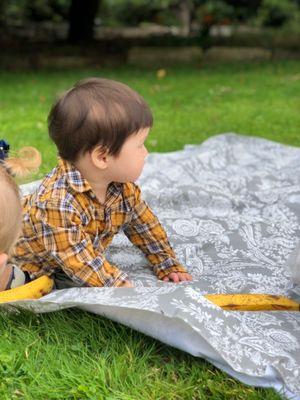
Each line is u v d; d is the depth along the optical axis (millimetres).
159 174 1859
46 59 5105
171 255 1313
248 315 1127
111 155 1132
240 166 1981
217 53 5352
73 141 1129
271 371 959
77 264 1150
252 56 5359
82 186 1146
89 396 934
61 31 7000
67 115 1123
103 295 1062
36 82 4215
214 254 1425
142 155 1160
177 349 1054
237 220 1573
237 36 6254
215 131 2648
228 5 7445
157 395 945
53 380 967
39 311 1089
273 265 1378
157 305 1003
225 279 1290
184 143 2436
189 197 1712
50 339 1063
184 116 2973
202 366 1008
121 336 1065
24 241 1196
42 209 1147
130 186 1236
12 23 7504
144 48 5395
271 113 3010
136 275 1312
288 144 2441
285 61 5117
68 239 1145
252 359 976
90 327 1074
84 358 1010
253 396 942
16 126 2787
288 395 938
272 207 1675
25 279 1224
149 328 1034
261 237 1502
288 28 8016
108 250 1416
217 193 1733
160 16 8773
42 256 1215
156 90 3797
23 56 5203
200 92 3688
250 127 2715
